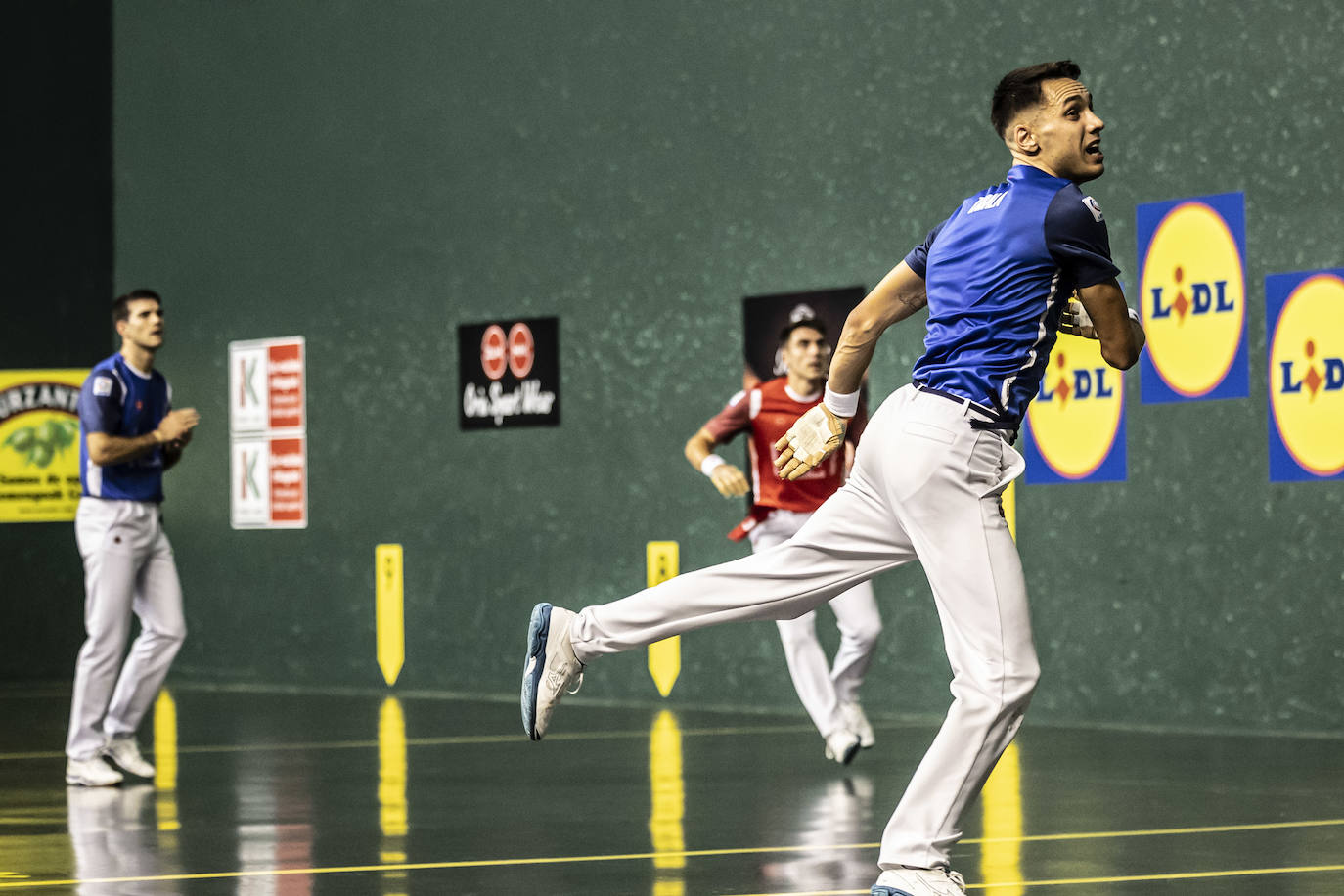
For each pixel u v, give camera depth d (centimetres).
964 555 762
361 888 914
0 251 2456
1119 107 1689
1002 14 1755
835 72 1866
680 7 1980
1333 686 1564
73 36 2497
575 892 897
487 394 2138
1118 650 1686
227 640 2367
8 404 2466
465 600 2155
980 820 1113
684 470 1975
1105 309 757
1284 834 1049
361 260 2252
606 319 2038
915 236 1809
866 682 1838
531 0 2100
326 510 2278
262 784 1340
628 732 1694
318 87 2289
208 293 2395
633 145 2019
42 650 2473
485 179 2139
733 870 955
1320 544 1571
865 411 1827
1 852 1041
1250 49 1612
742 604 816
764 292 1914
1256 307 1608
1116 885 891
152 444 1377
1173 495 1655
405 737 1680
